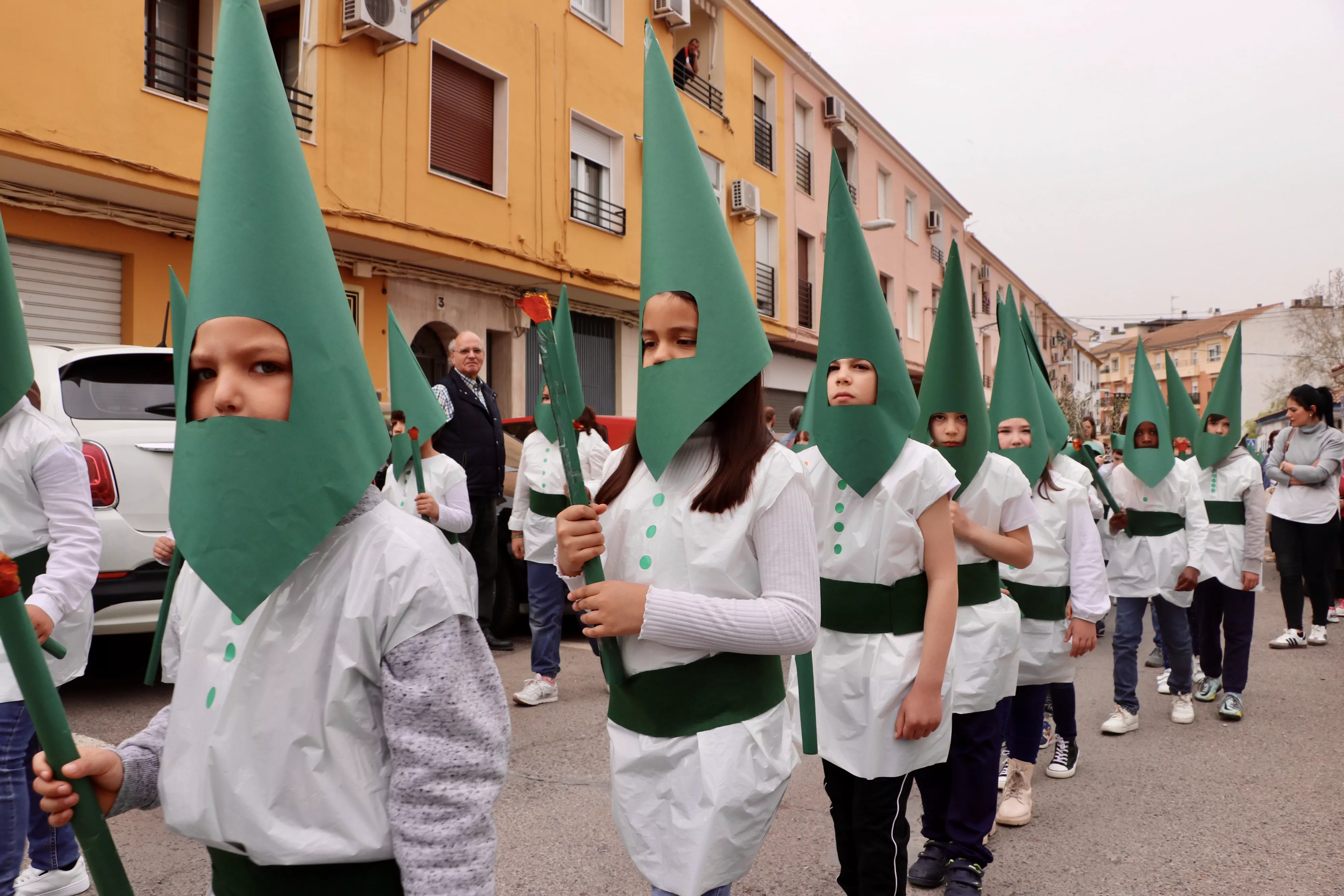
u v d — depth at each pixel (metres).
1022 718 3.92
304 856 1.25
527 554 5.60
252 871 1.30
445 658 1.30
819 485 2.74
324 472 1.23
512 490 7.46
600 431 6.04
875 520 2.60
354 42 10.84
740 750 1.76
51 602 2.35
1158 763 4.72
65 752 1.25
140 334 9.44
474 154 12.95
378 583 1.30
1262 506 5.53
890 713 2.55
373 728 1.30
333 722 1.27
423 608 1.30
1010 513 3.24
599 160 15.30
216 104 1.31
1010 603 3.27
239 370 1.24
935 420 3.21
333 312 1.29
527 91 13.53
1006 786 3.98
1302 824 3.86
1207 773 4.55
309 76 10.41
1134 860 3.51
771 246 21.00
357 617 1.28
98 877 1.27
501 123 13.21
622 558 1.88
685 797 1.75
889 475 2.60
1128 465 5.34
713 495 1.77
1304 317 45.97
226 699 1.29
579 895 3.12
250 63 1.32
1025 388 3.96
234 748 1.27
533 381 14.53
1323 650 7.61
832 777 2.73
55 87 8.06
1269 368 69.94
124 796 1.37
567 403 1.70
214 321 1.24
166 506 5.05
